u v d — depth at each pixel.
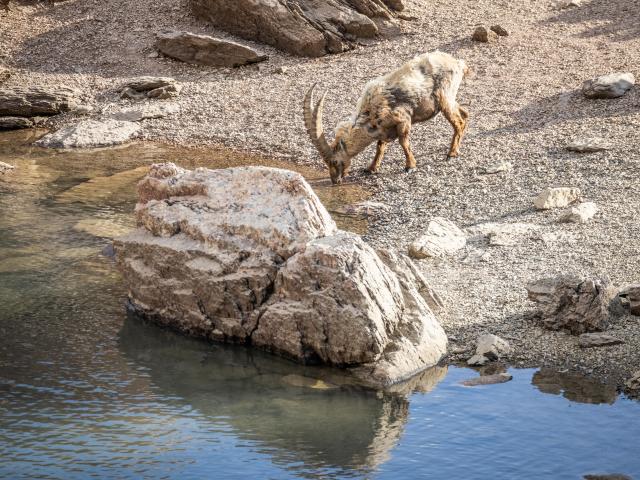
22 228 22.62
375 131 25.69
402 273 16.31
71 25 42.81
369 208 24.14
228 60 38.75
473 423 12.97
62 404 13.77
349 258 14.83
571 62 34.88
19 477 11.55
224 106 34.94
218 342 16.50
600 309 15.61
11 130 35.00
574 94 31.56
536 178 24.97
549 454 12.01
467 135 29.48
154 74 38.84
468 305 17.09
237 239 16.23
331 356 15.21
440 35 38.91
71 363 15.37
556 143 27.56
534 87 32.81
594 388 13.88
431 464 11.88
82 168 29.14
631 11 39.72
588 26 38.66
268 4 39.41
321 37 38.47
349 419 13.30
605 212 21.69
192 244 16.70
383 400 13.93
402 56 37.34
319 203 16.22
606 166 24.98
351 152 25.92
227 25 41.12
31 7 44.44
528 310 16.73
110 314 17.62
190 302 16.59
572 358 14.91
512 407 13.39
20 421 13.16
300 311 15.23
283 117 33.34
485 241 20.62
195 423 13.20
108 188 26.62
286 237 15.61
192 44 39.09
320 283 14.99
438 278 18.47
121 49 40.84
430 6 41.94
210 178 17.39
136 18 43.12
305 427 13.05
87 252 20.95
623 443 12.23
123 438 12.69
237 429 13.01
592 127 28.41
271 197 16.44
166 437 12.73
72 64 39.91
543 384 14.10
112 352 15.91
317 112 25.27
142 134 33.28
